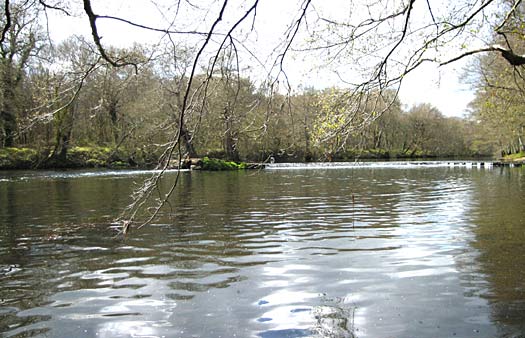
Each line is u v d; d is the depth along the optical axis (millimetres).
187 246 10156
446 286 7164
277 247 9930
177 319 6047
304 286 7258
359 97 9305
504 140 57688
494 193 20750
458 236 10852
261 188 24141
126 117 39188
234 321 5949
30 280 7844
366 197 19391
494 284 7219
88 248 10125
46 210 16250
